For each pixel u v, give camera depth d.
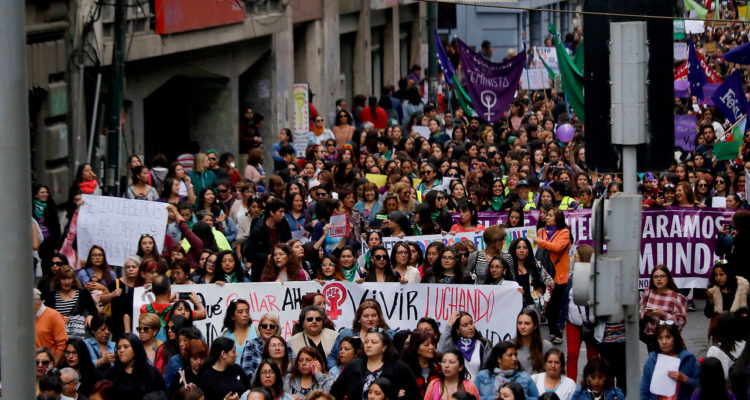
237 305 17.44
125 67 31.30
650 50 13.09
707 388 14.65
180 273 19.69
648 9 13.18
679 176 28.23
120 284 19.16
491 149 31.70
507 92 37.12
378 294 19.53
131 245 21.62
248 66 38.88
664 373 16.33
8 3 9.82
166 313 18.23
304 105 38.56
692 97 40.22
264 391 14.45
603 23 13.16
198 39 34.12
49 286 19.02
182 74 35.19
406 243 20.53
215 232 22.45
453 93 48.50
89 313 18.64
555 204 25.72
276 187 25.84
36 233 22.81
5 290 9.86
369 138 34.38
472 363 17.05
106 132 30.41
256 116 38.69
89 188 24.67
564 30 80.00
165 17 31.92
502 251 22.14
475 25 72.56
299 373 16.14
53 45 27.73
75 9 28.23
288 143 33.19
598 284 11.66
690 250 24.80
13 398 9.90
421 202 25.03
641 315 18.98
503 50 73.44
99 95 29.97
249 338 17.48
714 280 20.61
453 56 53.78
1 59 9.82
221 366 16.00
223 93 37.34
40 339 17.30
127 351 15.77
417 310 19.55
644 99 13.03
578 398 15.73
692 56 38.12
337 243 23.06
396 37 58.91
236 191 27.08
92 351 17.95
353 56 52.91
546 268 21.92
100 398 15.77
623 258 11.77
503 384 14.94
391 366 15.77
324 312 17.91
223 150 37.50
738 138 32.56
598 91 13.23
